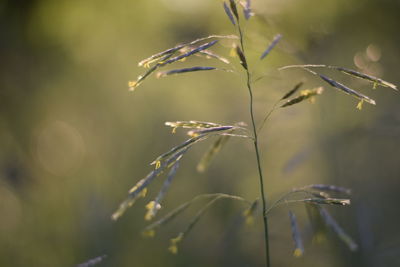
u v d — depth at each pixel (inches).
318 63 185.3
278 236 191.2
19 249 176.7
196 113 245.3
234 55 77.3
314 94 76.9
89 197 181.6
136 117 226.8
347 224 185.6
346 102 204.1
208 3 230.5
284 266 191.8
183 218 197.3
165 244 186.1
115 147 213.8
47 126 247.1
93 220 176.1
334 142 193.3
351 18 210.7
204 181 211.9
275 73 129.0
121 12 254.4
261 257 195.2
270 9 152.7
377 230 201.3
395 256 178.2
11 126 239.9
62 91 254.1
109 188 196.4
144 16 254.1
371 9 209.0
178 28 245.9
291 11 171.9
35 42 247.1
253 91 179.9
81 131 236.4
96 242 173.8
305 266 187.9
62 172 217.6
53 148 230.5
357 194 191.9
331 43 189.3
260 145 218.2
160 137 215.3
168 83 252.1
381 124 194.5
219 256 188.7
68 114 251.0
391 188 223.9
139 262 178.7
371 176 217.9
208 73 246.5
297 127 207.5
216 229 198.4
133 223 183.8
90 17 253.0
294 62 171.9
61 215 185.9
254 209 79.6
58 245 177.3
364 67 189.2
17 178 211.5
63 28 249.4
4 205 197.6
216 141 89.1
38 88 253.0
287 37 163.0
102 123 233.0
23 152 231.8
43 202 193.8
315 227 81.4
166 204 196.4
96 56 260.5
